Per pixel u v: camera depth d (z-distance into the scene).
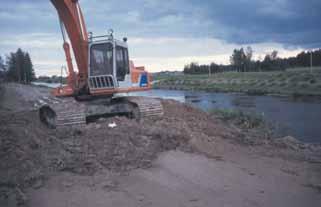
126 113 9.68
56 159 6.06
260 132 10.24
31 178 5.26
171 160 6.42
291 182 5.58
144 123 8.75
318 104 25.75
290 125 15.77
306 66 84.75
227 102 29.56
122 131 7.75
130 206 4.57
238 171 6.01
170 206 4.59
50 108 9.06
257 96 36.19
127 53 9.92
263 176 5.81
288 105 25.67
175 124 9.02
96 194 4.92
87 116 9.24
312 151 8.22
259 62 91.88
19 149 6.30
